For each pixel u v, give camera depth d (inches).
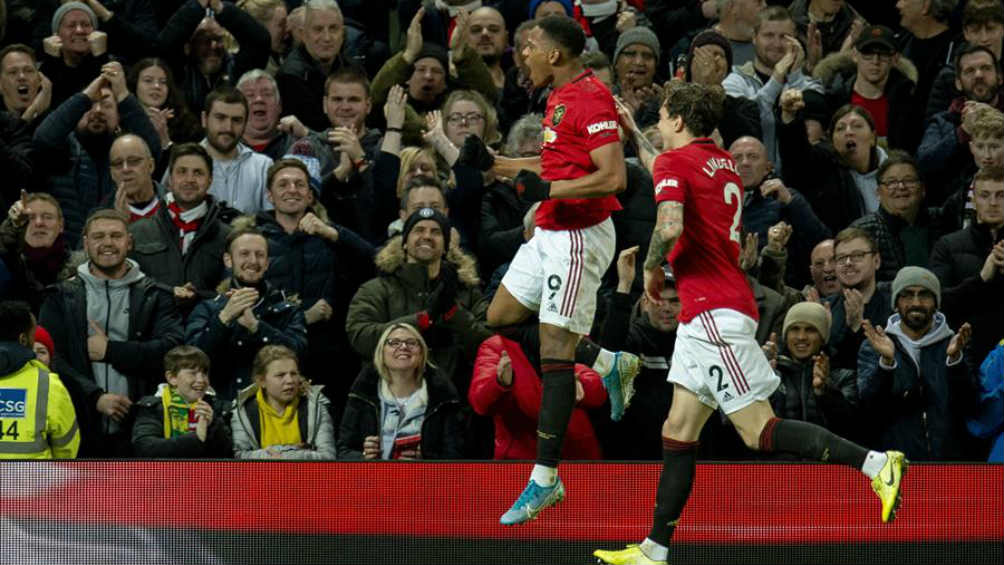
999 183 1312.7
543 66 875.4
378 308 1203.2
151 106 1467.8
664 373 1144.8
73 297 1198.9
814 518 951.6
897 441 1172.5
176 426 1122.0
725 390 820.0
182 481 964.6
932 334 1176.2
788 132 1435.8
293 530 924.6
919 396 1171.9
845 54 1622.8
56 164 1357.0
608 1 1668.3
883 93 1578.5
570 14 1670.8
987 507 965.8
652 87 1487.5
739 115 1460.4
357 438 1141.7
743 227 1323.8
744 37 1622.8
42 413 1043.9
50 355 1146.0
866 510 959.6
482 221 1328.7
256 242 1213.7
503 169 935.7
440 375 1151.6
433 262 1213.1
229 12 1562.5
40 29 1635.1
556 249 863.1
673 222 804.6
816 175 1460.4
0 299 1248.2
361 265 1298.0
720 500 970.7
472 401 1083.3
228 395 1187.9
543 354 866.8
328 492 965.8
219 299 1198.9
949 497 980.6
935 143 1483.8
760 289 1250.0
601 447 1149.7
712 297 826.2
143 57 1566.2
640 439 1145.4
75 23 1494.8
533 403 1069.1
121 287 1209.4
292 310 1225.4
